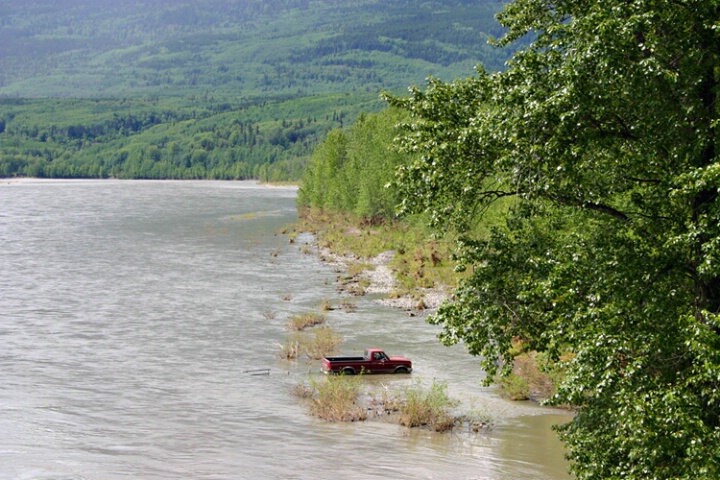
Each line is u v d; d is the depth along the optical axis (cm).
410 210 2456
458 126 2434
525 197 2217
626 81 2011
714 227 1897
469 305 2406
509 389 4675
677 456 1875
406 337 6197
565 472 3500
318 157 19312
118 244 12619
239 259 10938
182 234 14262
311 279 9175
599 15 1966
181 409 4362
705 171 1781
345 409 4297
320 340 5769
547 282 2142
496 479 3412
